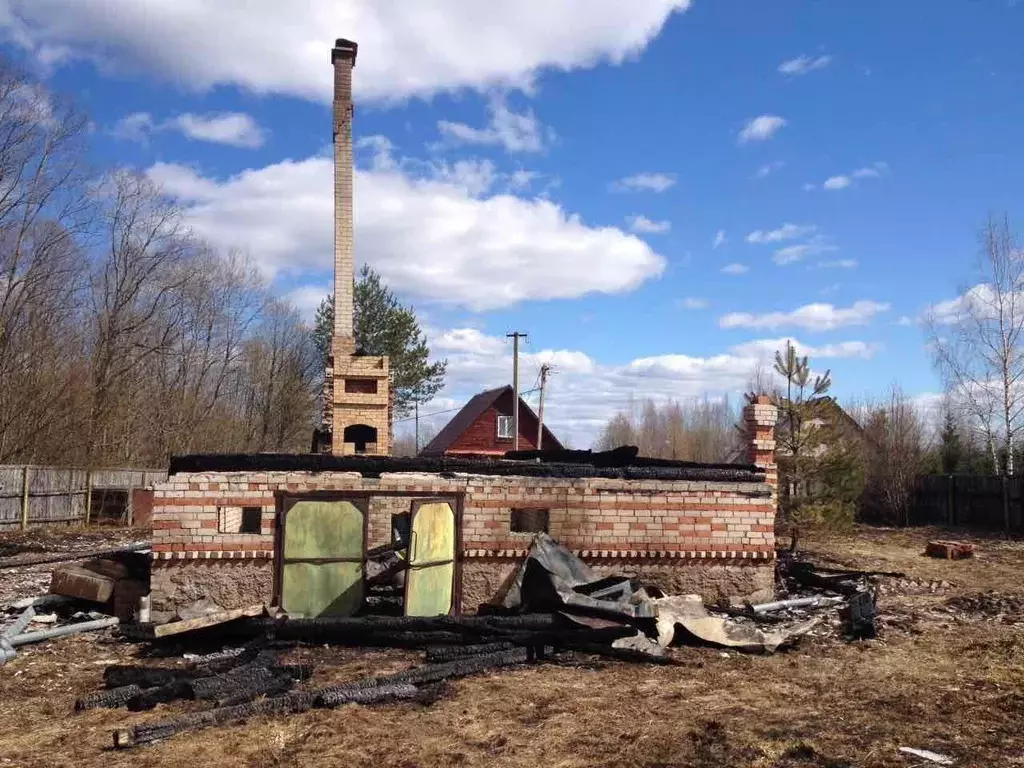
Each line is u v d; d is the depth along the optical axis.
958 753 5.80
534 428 46.69
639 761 5.60
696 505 10.66
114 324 32.06
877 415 35.69
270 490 9.68
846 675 7.98
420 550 9.45
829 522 17.09
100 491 25.72
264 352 49.84
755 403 14.41
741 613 10.33
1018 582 15.16
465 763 5.54
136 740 5.79
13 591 12.25
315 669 7.89
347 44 21.28
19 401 27.50
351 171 21.09
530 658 8.38
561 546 10.09
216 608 9.52
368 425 19.62
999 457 33.81
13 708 6.74
